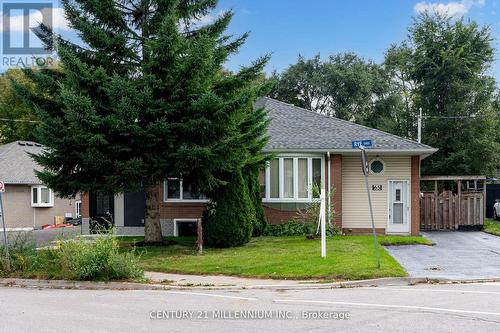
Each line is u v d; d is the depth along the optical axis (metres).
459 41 38.34
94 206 23.98
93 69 17.09
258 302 10.12
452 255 17.23
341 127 24.59
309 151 22.44
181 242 20.27
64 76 18.17
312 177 22.89
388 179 23.17
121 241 20.92
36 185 37.59
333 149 22.38
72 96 15.44
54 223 39.22
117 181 16.70
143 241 19.55
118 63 18.08
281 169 22.72
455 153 36.41
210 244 18.58
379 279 12.52
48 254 14.79
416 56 39.25
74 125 15.77
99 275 13.27
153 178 17.67
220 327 7.87
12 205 36.25
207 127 16.42
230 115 16.66
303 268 13.75
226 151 16.77
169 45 16.42
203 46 16.22
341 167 22.98
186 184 19.55
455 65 36.94
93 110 15.70
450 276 13.03
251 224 19.05
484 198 27.09
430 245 19.88
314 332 7.47
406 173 23.12
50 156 17.14
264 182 22.89
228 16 18.66
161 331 7.66
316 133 23.89
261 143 19.36
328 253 16.06
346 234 22.89
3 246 15.36
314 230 20.56
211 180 17.59
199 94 16.72
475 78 37.81
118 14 17.75
